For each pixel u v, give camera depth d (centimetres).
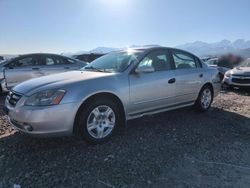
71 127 353
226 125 480
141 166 314
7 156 341
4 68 790
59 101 340
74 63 913
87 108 366
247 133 438
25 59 828
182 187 270
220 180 284
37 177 289
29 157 339
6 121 503
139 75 428
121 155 345
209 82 566
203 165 318
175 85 483
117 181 281
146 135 421
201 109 561
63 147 371
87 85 368
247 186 272
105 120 390
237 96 822
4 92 812
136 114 432
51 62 870
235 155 348
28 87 362
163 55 484
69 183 278
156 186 272
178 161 328
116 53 491
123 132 435
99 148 368
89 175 294
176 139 404
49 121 335
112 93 390
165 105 476
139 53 450
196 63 555
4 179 286
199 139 405
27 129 341
